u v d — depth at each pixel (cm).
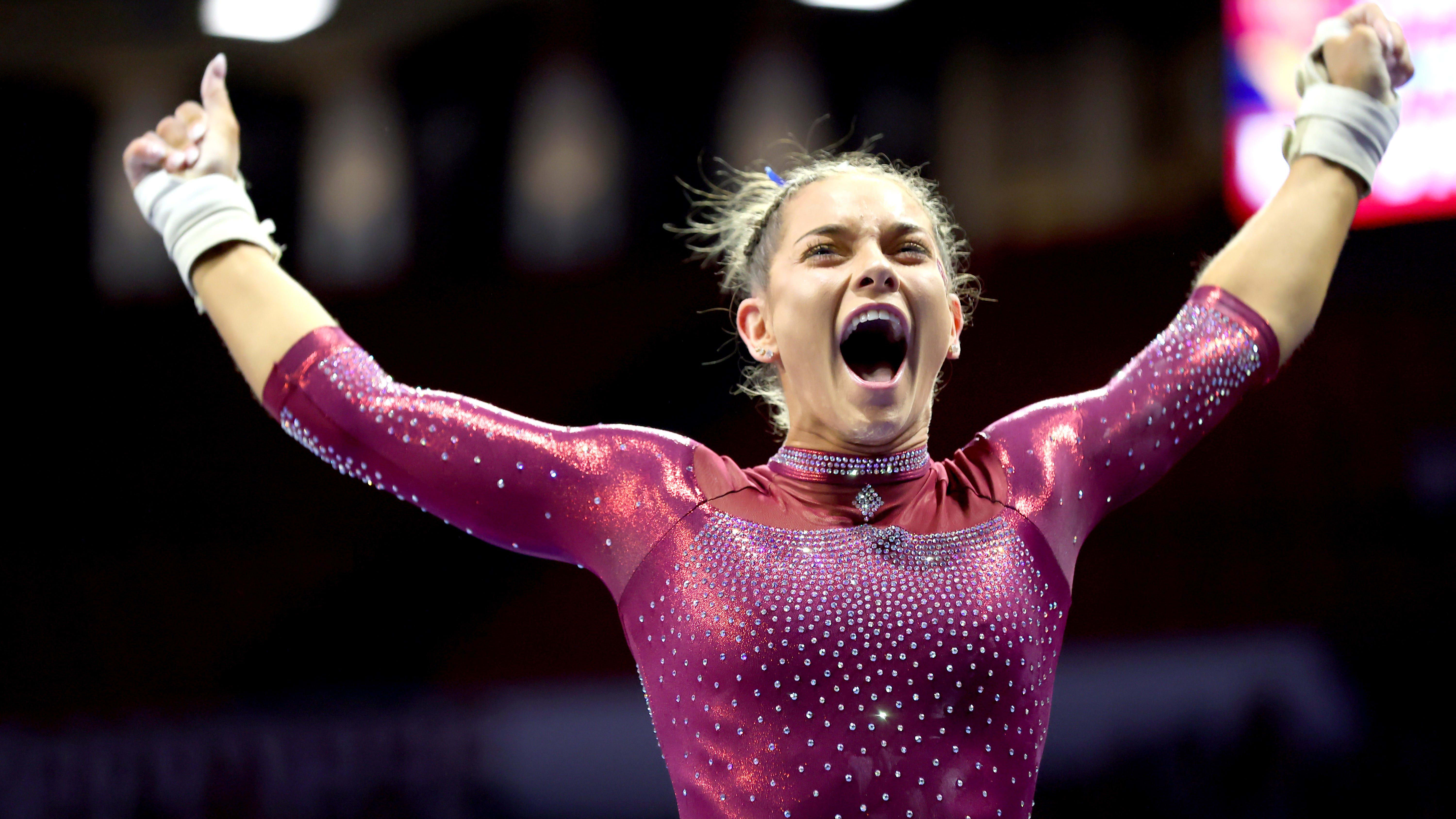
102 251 2041
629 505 514
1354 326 1828
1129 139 1902
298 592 1939
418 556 1947
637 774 1631
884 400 524
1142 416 559
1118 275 1880
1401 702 1634
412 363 2000
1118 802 1548
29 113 2011
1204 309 591
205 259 573
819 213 555
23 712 1848
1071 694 1658
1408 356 1800
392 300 2014
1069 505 536
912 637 484
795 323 541
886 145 1942
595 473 521
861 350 598
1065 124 1919
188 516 1998
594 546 519
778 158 1947
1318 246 600
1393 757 1578
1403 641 1680
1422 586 1705
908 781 475
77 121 2020
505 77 2003
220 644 1927
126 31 1959
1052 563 523
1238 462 1811
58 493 1991
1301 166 624
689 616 492
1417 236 1814
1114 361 1859
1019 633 499
